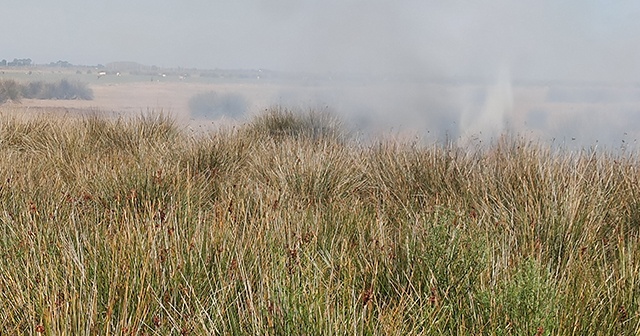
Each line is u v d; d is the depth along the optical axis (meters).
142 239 3.27
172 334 2.61
